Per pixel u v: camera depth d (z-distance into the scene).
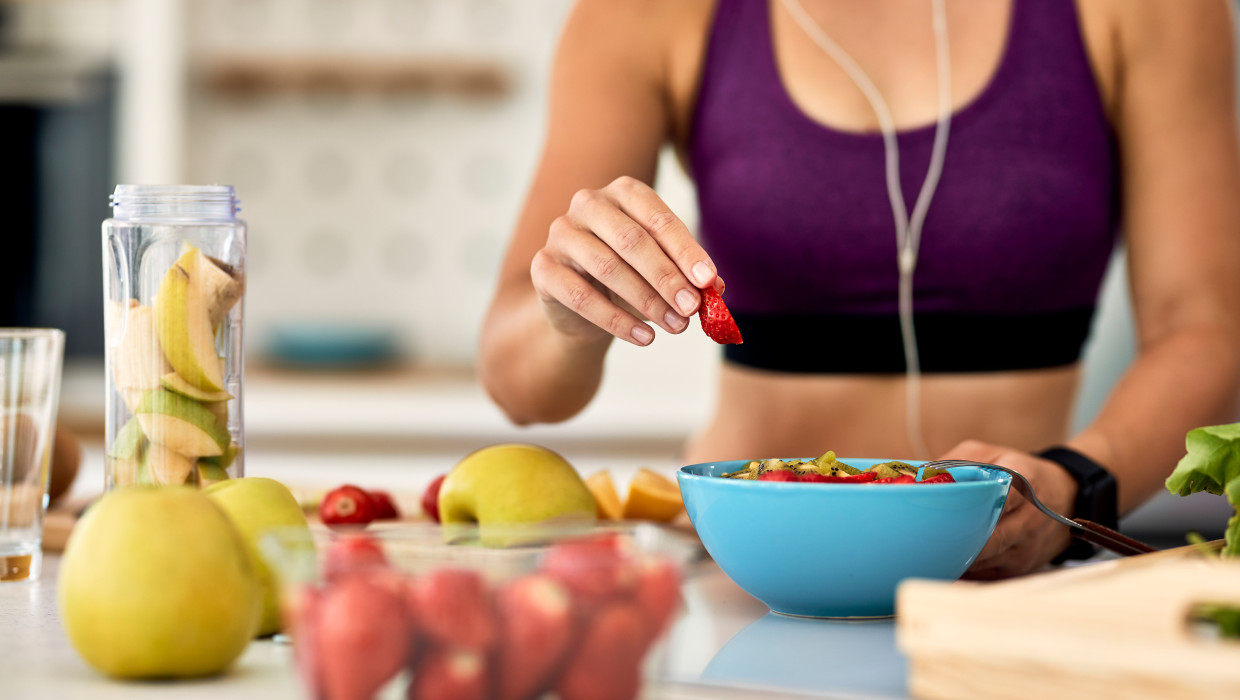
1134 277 1.70
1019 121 1.69
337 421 4.05
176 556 1.05
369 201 4.52
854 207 1.70
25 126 4.16
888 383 1.73
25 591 1.26
